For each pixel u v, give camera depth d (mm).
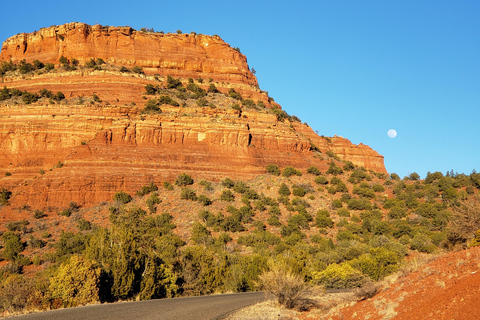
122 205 83438
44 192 85312
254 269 43094
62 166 91875
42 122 99062
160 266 40781
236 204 85438
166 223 76375
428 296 18734
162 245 57188
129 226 67938
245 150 101625
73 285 31594
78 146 93438
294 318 24188
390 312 19062
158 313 24078
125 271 35438
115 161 91750
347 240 71500
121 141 96250
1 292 32219
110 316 22906
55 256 64625
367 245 68562
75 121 99000
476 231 27922
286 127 112688
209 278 43750
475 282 17172
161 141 98688
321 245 69938
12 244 68375
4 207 82250
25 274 59688
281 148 108125
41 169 95000
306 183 96125
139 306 27234
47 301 30891
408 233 75438
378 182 105875
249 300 30938
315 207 87875
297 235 73562
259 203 84750
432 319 16422
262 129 107750
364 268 44750
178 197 86625
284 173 98562
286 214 83812
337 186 96875
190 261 45656
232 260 52906
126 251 36938
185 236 73000
